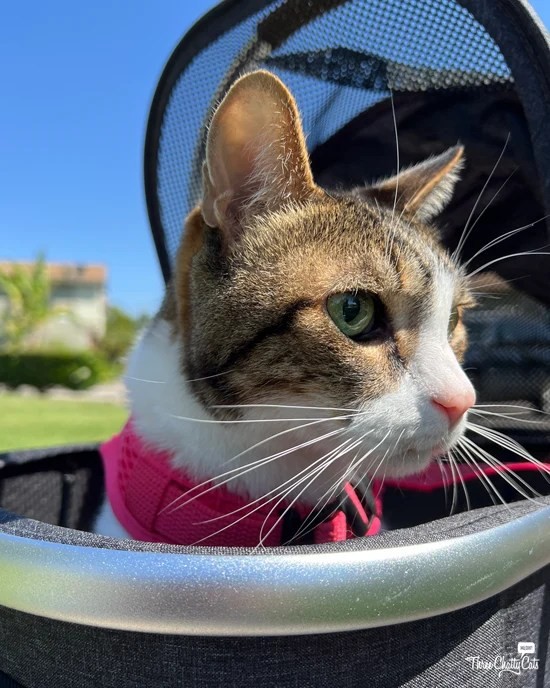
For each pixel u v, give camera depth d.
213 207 0.20
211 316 0.20
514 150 0.23
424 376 0.20
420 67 0.23
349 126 0.28
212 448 0.20
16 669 0.14
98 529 0.23
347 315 0.20
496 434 0.24
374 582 0.11
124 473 0.22
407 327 0.21
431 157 0.28
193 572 0.11
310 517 0.21
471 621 0.14
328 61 0.25
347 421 0.19
